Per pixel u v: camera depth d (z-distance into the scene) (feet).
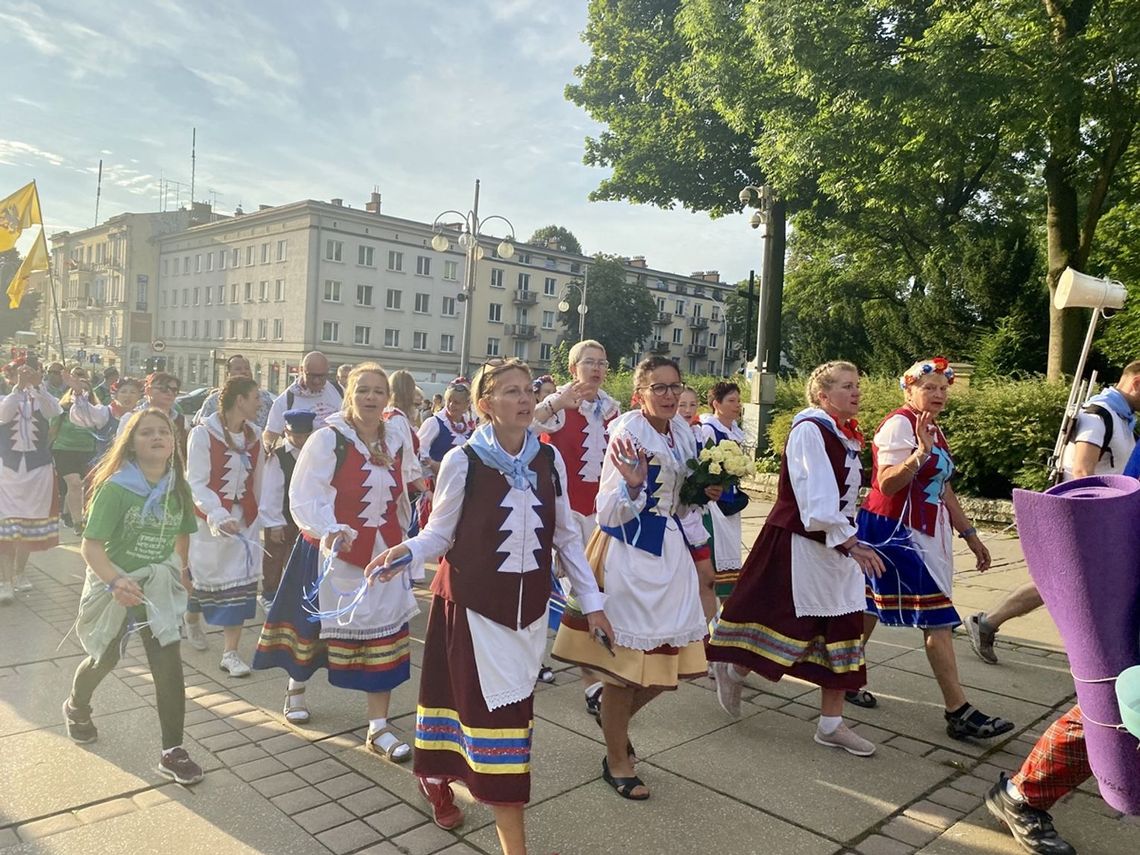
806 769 12.34
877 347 65.67
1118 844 10.41
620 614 11.03
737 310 191.42
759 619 13.23
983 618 17.35
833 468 12.65
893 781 12.00
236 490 16.38
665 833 10.39
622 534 11.25
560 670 16.93
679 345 250.57
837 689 12.82
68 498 29.55
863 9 45.60
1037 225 71.56
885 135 44.73
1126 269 55.36
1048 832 10.08
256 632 18.81
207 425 16.25
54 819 10.27
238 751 12.48
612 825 10.55
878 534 14.12
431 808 10.87
